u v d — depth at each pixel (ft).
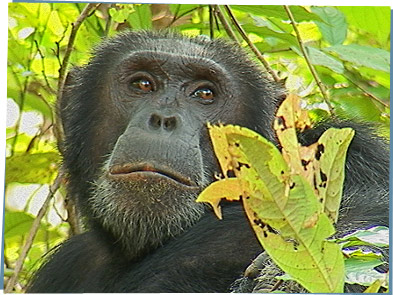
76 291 19.25
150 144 16.44
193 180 16.47
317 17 23.27
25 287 20.95
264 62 21.08
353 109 24.25
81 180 19.07
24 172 23.72
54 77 24.91
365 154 19.99
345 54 22.16
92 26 24.99
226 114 18.31
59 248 21.21
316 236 7.36
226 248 16.72
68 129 19.74
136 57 18.31
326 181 7.45
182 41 19.40
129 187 16.33
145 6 23.00
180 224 16.58
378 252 12.34
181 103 17.78
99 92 18.93
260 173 7.30
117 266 18.16
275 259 7.38
